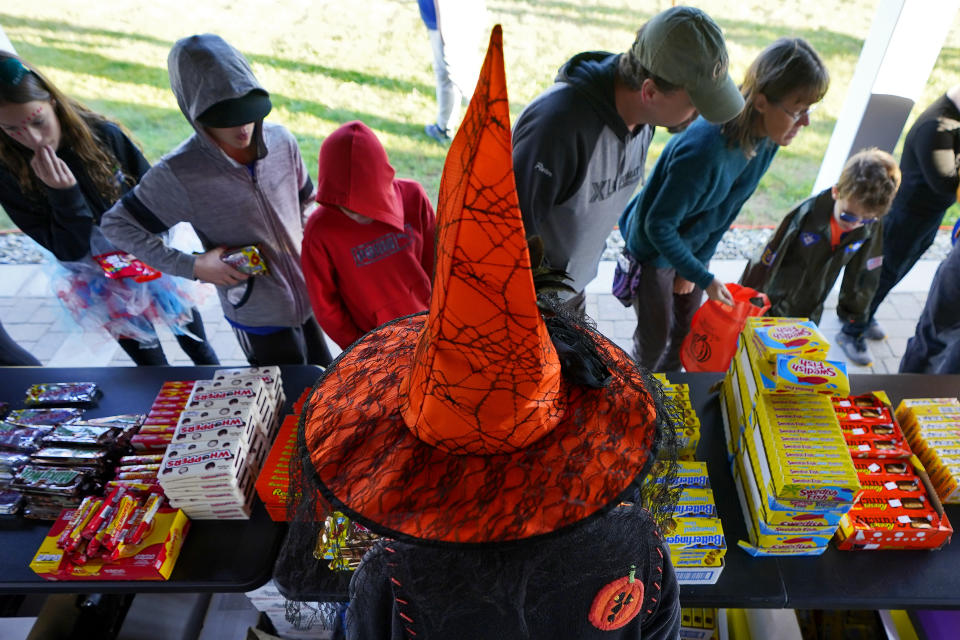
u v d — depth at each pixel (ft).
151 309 8.54
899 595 4.71
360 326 7.15
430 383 2.16
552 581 2.39
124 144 7.64
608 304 11.73
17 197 7.15
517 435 2.26
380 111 12.16
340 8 13.76
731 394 5.71
